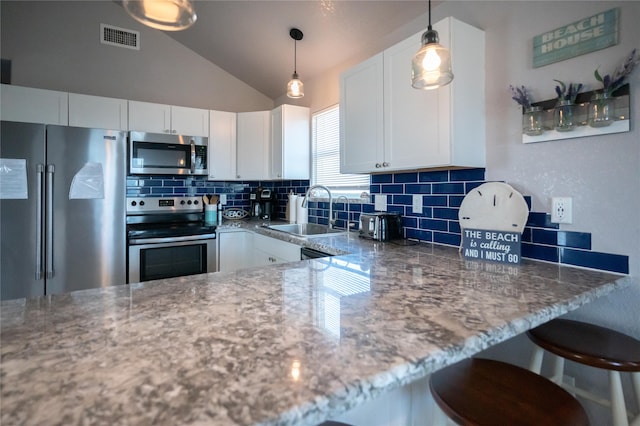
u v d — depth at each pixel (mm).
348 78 2248
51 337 668
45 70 3006
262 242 2891
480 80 1698
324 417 477
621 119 1247
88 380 514
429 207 2037
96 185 2625
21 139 2367
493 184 1582
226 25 2949
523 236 1567
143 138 2980
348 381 524
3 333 684
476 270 1322
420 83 1316
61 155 2502
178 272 2967
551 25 1455
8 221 2336
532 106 1483
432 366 610
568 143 1412
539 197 1508
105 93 3252
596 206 1331
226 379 523
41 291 2443
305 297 950
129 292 983
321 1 2293
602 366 996
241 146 3553
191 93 3648
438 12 1958
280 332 706
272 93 3949
